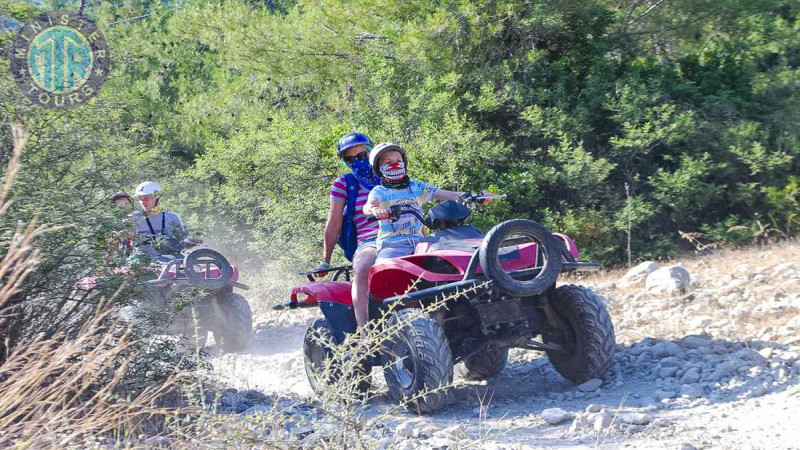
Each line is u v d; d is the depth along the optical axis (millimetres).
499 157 46812
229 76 75875
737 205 50250
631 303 28000
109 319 16156
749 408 15703
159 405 15867
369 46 55906
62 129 17641
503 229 17219
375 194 19062
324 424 12281
